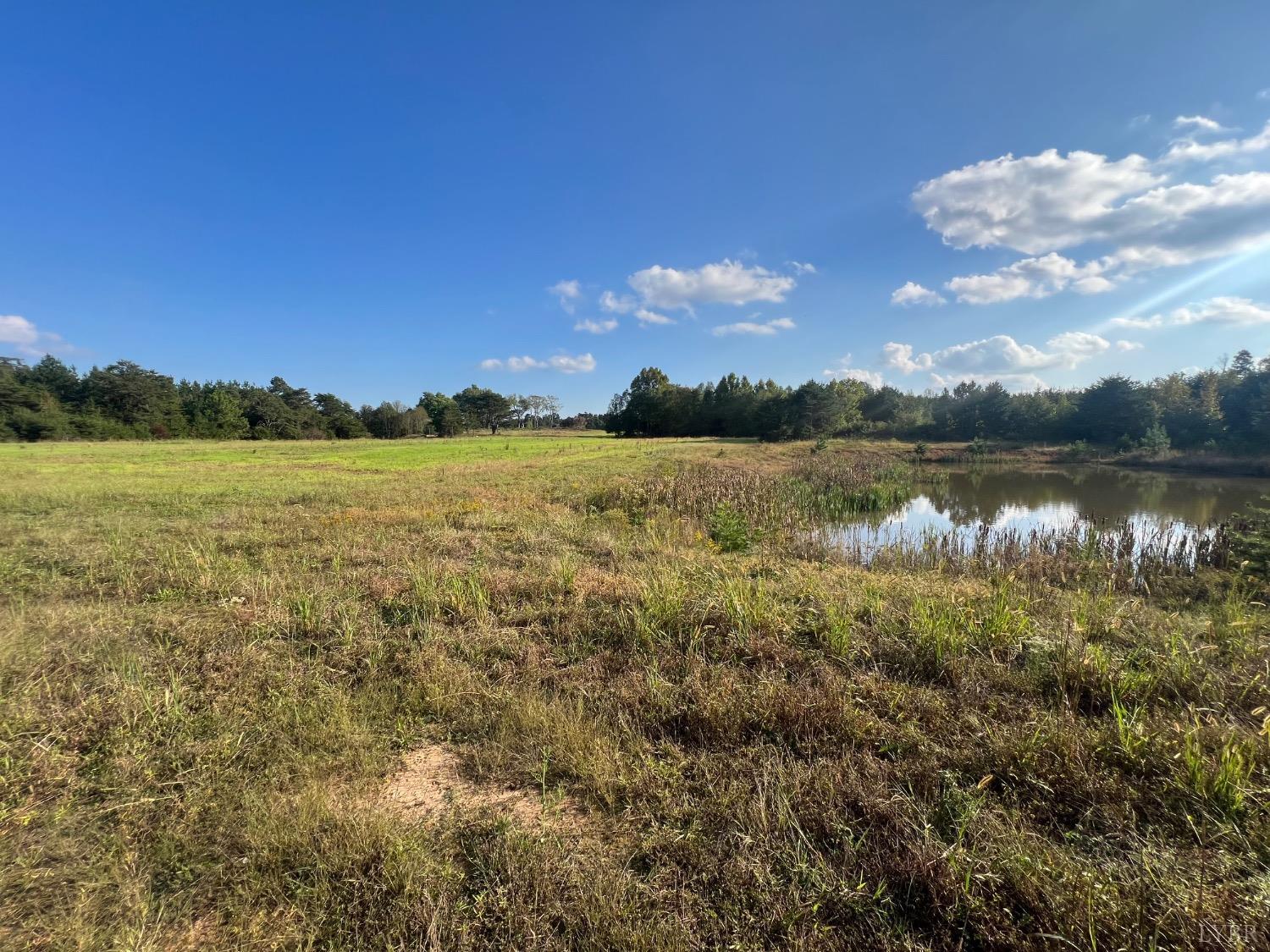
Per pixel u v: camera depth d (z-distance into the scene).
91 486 16.67
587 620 5.49
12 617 5.61
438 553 8.54
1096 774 2.94
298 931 2.19
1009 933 2.07
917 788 2.97
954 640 4.55
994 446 41.56
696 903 2.28
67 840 2.64
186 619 5.54
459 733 3.66
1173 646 4.53
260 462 28.80
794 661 4.56
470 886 2.38
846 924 2.19
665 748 3.38
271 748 3.41
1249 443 30.03
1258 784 2.83
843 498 18.09
